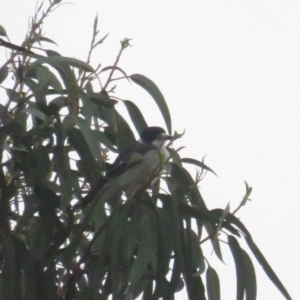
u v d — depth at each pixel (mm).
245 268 9578
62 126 9719
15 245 9445
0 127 9602
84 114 9914
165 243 9242
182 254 9273
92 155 9711
